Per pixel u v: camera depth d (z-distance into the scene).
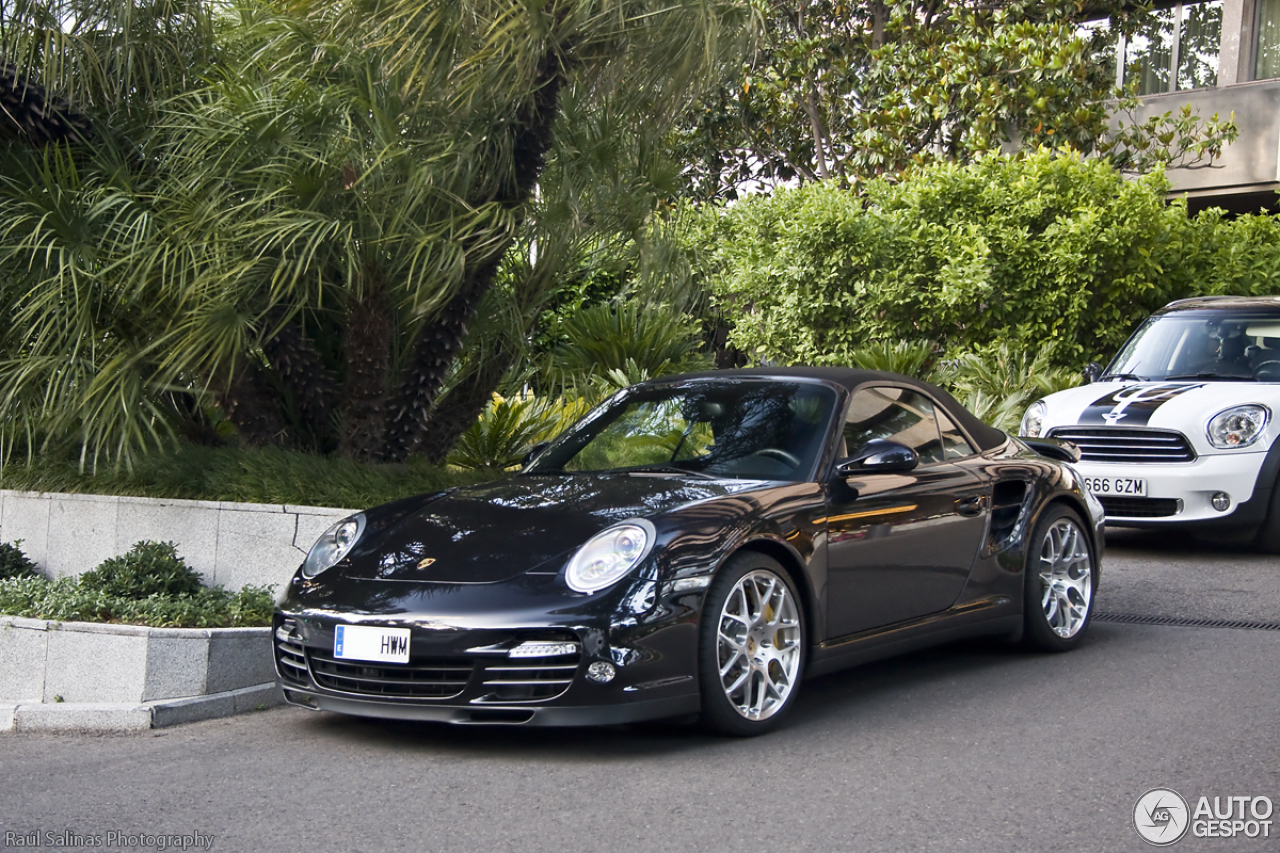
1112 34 17.22
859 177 16.45
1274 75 18.06
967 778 3.68
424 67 6.02
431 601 3.94
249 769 3.92
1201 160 17.91
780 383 5.20
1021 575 5.42
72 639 4.88
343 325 7.49
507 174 6.71
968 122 16.17
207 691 4.82
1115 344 12.63
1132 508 8.42
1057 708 4.55
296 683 4.28
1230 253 12.90
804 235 13.26
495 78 6.04
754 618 4.20
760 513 4.26
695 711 3.99
